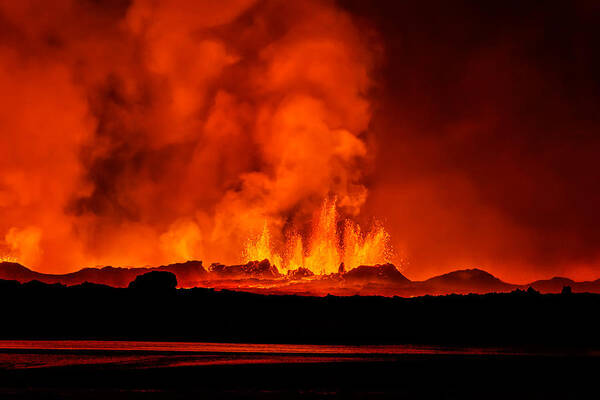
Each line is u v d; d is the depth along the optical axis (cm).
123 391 4059
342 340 7388
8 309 7894
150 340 7269
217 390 4131
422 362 5262
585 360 5497
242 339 7400
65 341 7006
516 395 4119
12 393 3959
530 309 7994
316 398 3950
